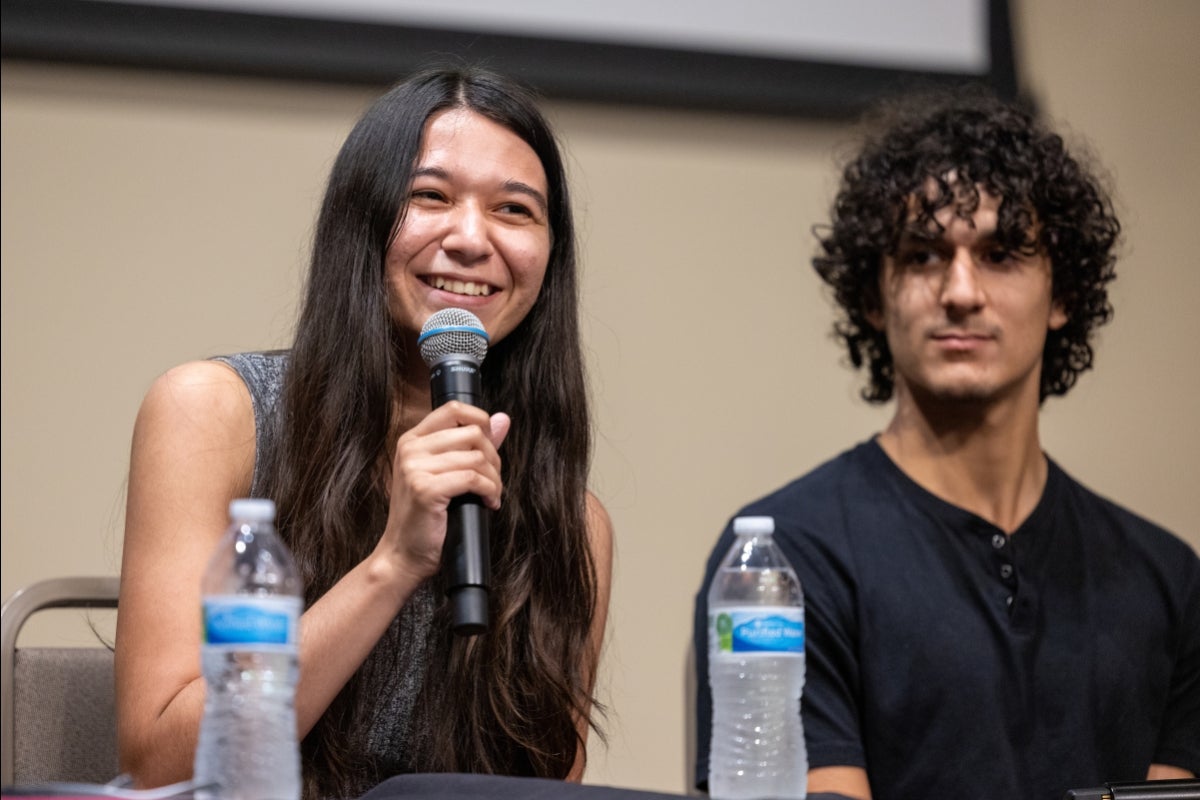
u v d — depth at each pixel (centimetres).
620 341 791
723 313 809
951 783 523
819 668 536
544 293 484
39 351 718
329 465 439
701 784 521
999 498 561
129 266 734
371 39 761
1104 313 618
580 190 795
